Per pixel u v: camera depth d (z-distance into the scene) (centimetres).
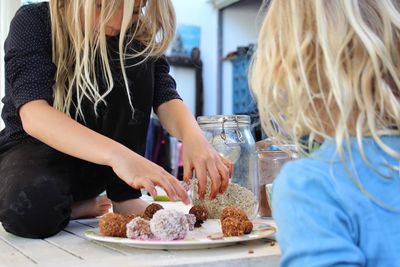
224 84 465
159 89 140
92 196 135
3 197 101
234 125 117
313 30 63
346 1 63
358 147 60
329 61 61
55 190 102
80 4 113
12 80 110
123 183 134
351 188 58
